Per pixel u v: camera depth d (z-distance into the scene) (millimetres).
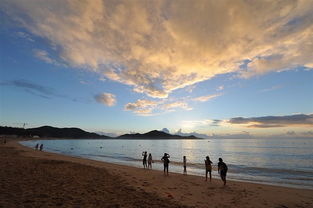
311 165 33969
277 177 21594
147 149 86875
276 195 11688
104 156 48969
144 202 8500
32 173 13500
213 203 9445
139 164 31844
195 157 51531
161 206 8109
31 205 7031
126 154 57188
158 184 13477
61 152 58000
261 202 10070
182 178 16766
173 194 10688
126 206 7707
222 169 14031
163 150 80750
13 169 14617
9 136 165125
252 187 13773
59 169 16219
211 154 60688
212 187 13367
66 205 7289
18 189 9086
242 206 9219
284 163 37094
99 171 17109
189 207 8375
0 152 30922
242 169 28219
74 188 10047
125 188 11148
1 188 9047
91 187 10625
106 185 11531
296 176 22359
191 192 11570
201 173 23297
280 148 84250
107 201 8195
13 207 6723
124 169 21281
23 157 25141
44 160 22016
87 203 7711
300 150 71375
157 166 29875
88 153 58562
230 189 12867
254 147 96375
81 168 17953
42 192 8852
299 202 10383
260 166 32656
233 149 84438
